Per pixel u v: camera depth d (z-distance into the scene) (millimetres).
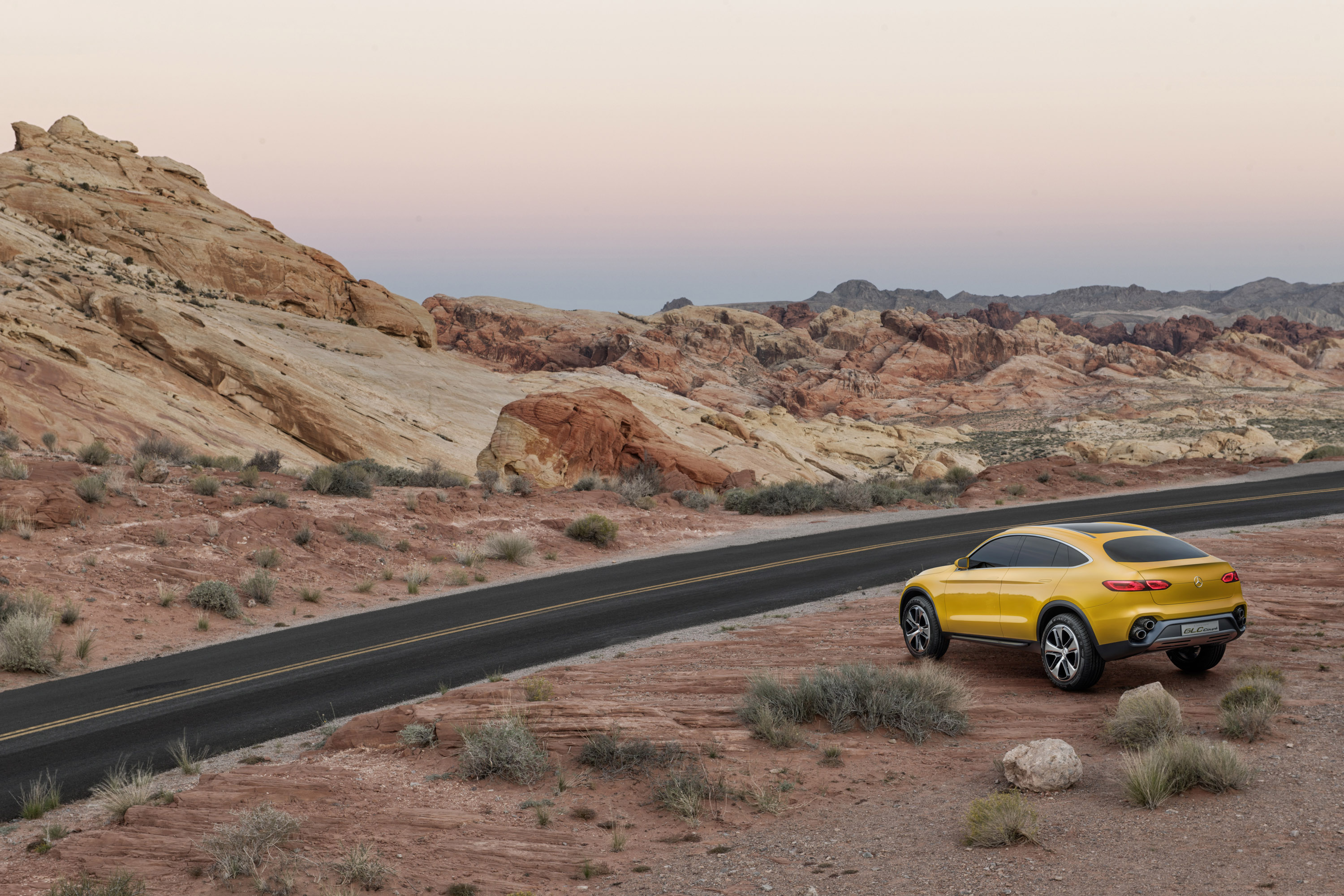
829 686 8336
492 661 12773
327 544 21281
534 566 22594
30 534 17734
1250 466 41844
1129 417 169750
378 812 6562
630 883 5289
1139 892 4520
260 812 6180
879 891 4855
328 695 11312
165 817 6684
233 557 19328
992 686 9352
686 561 22500
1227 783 5805
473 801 6770
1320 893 4316
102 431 36312
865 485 35812
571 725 7930
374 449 52750
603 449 44156
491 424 70062
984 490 36219
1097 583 8641
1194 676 9141
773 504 32906
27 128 82250
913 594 10906
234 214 92938
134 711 10875
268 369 53219
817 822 6004
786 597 16797
